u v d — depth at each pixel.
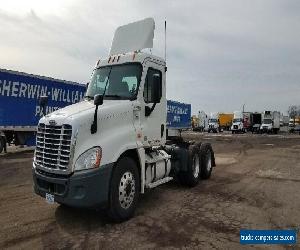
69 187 5.41
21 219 6.25
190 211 6.96
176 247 5.06
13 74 17.23
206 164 10.61
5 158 14.95
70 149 5.44
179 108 27.44
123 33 8.00
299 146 26.92
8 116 17.05
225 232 5.75
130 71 7.06
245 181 10.55
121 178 6.06
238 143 30.16
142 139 6.84
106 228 5.83
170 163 8.39
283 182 10.44
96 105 5.70
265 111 62.94
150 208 7.12
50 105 19.45
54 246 5.04
